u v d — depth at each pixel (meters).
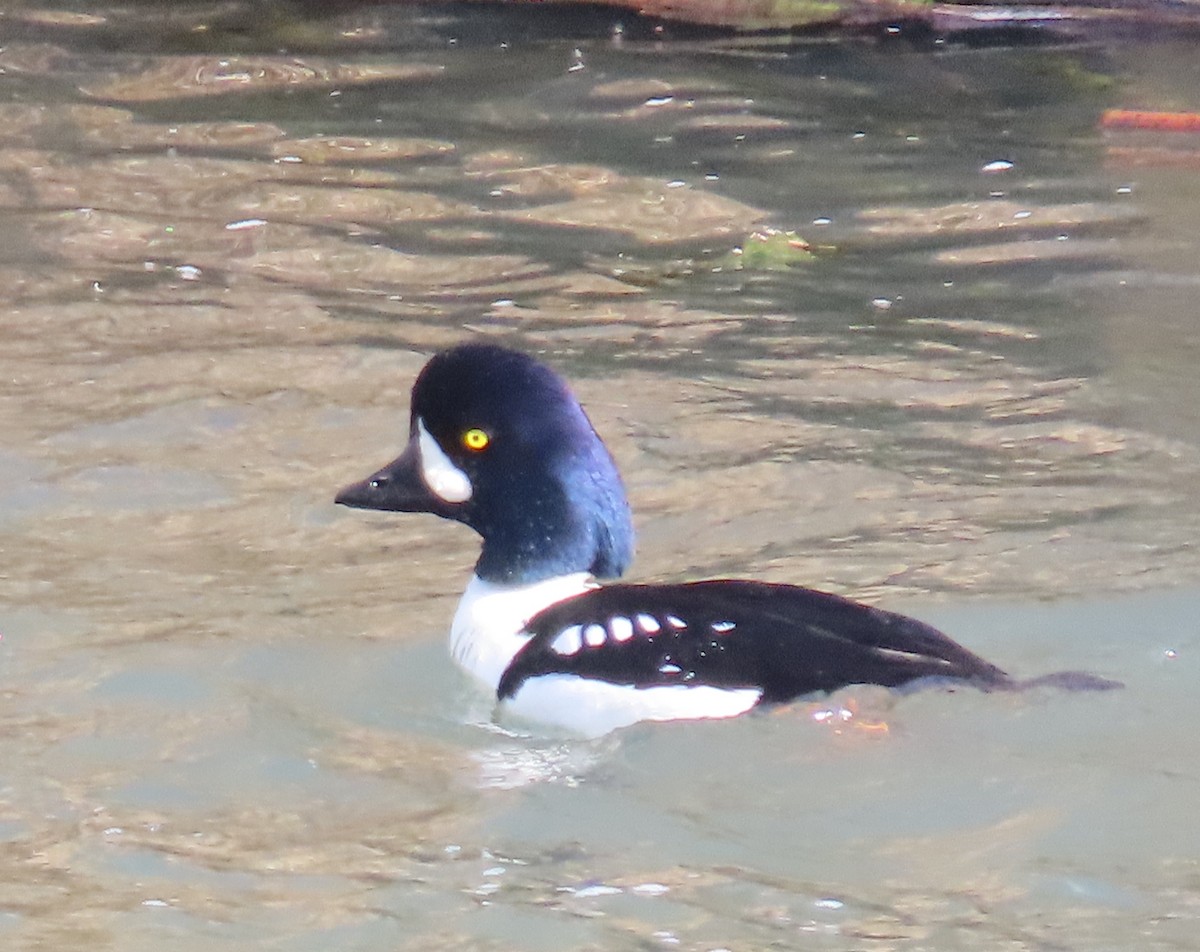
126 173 18.11
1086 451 12.73
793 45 21.66
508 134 19.05
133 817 8.77
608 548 10.17
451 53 21.50
